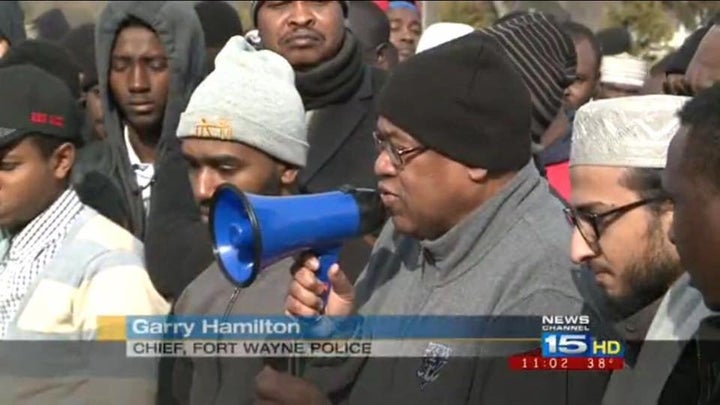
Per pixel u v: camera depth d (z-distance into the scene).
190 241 5.25
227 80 4.73
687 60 5.70
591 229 3.88
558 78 5.34
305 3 6.09
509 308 3.93
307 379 4.22
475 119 3.95
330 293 4.11
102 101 6.84
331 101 6.01
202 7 8.57
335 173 5.87
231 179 4.73
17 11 8.55
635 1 28.41
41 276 4.58
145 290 4.61
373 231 4.48
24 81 4.70
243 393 4.39
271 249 3.80
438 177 3.99
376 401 4.11
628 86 9.41
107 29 6.85
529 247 3.99
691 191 3.24
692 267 3.29
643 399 3.80
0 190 4.66
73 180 5.52
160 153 6.16
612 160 3.81
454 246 4.06
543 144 6.52
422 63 3.99
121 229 4.80
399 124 3.98
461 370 3.94
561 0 27.77
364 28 9.20
